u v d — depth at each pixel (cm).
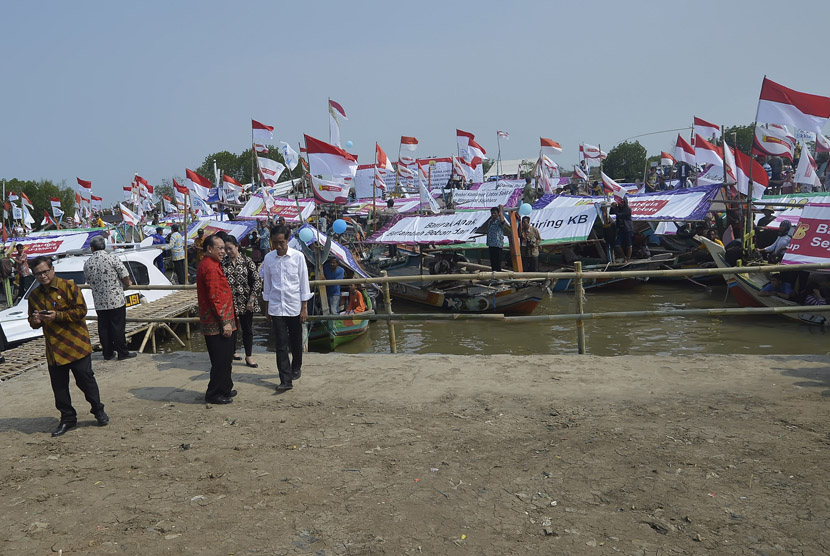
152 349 1418
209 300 680
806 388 651
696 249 1970
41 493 482
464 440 551
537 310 1698
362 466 504
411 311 1738
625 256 2009
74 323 620
